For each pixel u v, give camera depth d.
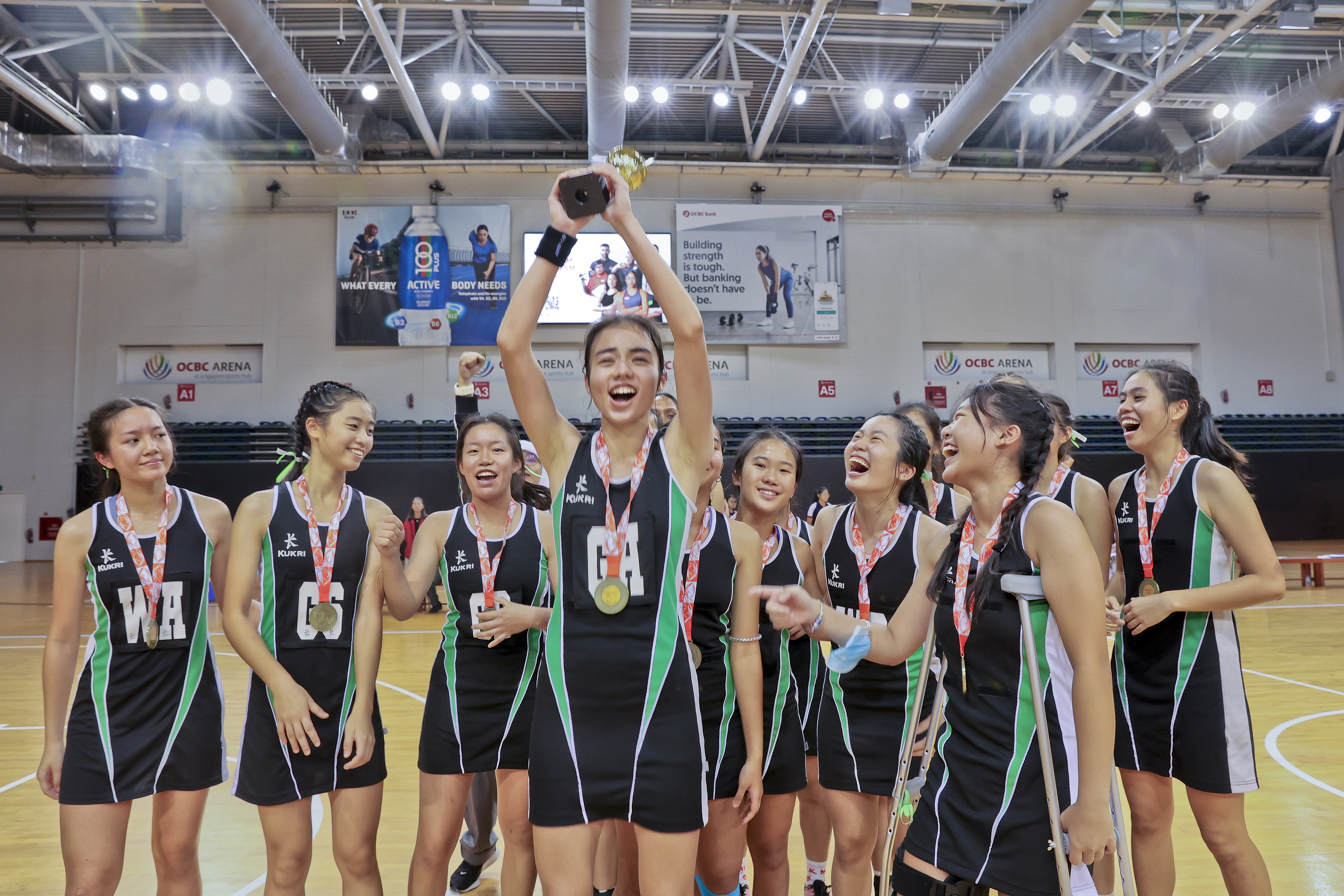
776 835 2.52
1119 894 2.76
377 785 2.42
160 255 16.27
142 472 2.37
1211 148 15.76
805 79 15.01
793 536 3.09
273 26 11.32
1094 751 1.56
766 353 16.64
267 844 2.32
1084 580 1.60
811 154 16.95
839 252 16.78
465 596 2.59
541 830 1.70
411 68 14.43
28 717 5.78
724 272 16.53
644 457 1.81
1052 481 2.67
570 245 1.80
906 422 2.61
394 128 16.19
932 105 16.30
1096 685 1.58
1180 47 12.26
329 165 15.46
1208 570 2.46
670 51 13.98
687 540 2.04
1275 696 5.98
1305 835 3.49
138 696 2.33
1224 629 2.43
